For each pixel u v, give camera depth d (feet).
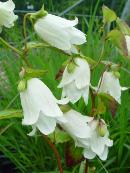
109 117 1.18
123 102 1.14
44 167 1.17
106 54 1.29
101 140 0.75
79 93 0.72
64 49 0.69
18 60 1.34
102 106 0.75
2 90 1.32
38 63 1.29
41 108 0.66
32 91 0.67
